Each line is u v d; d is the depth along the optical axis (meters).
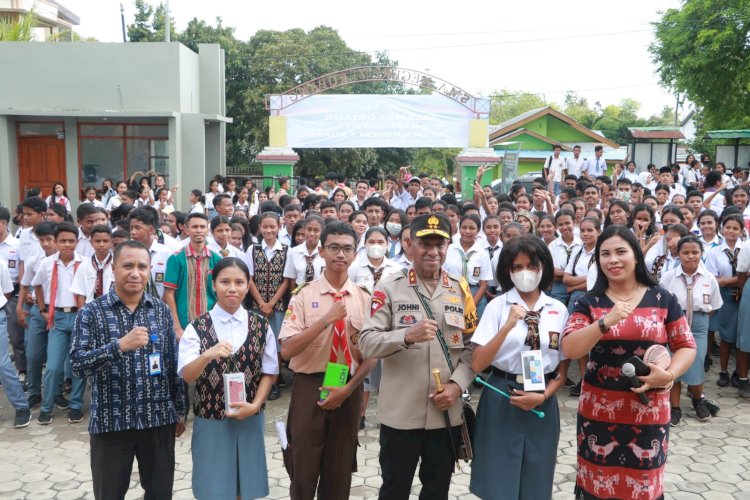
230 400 3.74
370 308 3.84
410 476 3.78
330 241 4.15
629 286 3.56
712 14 20.86
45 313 6.46
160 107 17.28
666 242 6.85
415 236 3.77
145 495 3.99
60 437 5.97
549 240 7.63
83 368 3.62
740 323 6.76
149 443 3.87
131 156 17.41
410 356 3.73
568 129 31.80
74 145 17.20
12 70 17.03
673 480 5.02
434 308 3.79
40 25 31.14
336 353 4.07
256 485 3.94
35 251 7.16
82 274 6.18
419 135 17.69
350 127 17.72
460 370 3.74
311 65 28.02
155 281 6.48
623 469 3.48
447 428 3.74
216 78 19.33
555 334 3.77
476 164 17.45
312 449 4.02
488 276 7.05
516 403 3.63
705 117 22.66
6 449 5.70
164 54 17.16
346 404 4.06
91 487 4.99
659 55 22.27
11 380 6.12
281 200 10.61
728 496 4.77
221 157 19.75
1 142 16.80
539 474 3.76
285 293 7.25
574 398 6.87
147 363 3.81
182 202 17.47
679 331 3.52
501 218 8.01
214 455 3.82
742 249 6.76
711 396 6.92
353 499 4.75
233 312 3.93
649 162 22.86
